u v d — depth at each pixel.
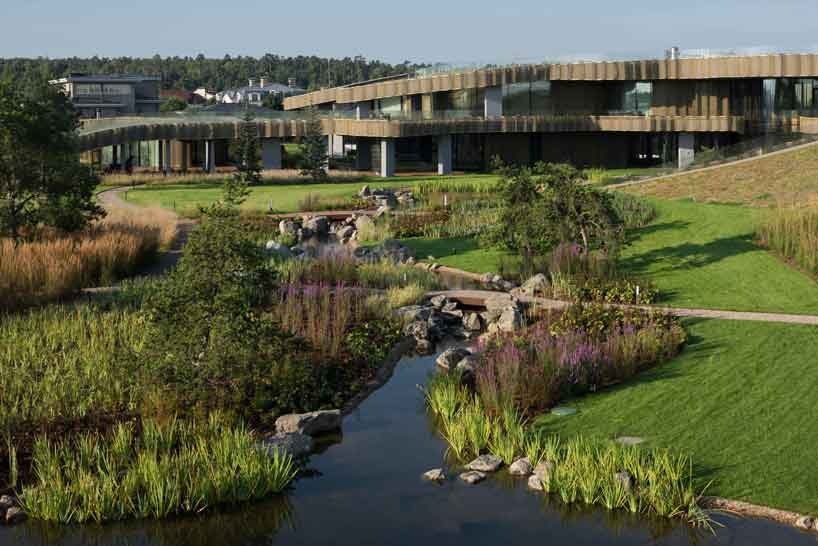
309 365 18.45
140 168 69.50
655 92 64.25
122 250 28.98
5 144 29.47
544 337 19.97
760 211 35.69
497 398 17.03
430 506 13.80
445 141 63.34
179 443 15.40
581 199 27.66
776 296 24.44
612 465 13.98
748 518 12.88
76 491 13.62
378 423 17.19
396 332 22.12
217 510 13.77
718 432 15.35
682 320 22.22
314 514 13.66
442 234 36.19
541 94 65.69
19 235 30.70
